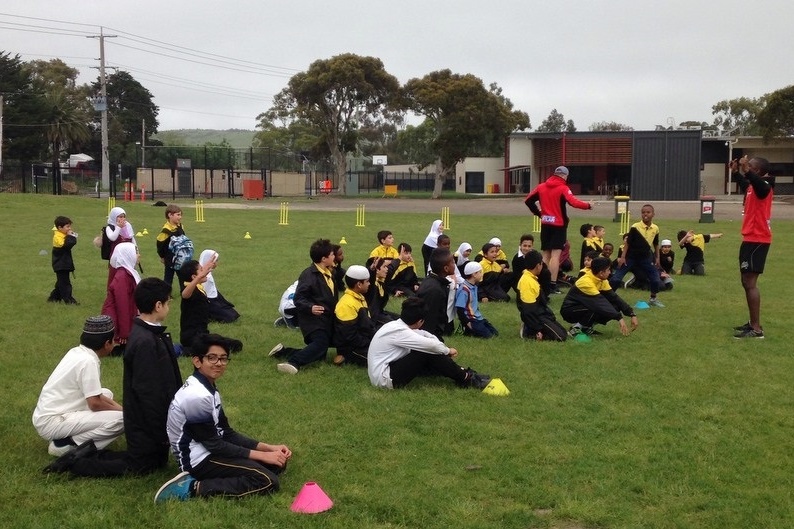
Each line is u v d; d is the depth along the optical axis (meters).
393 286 13.68
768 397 7.59
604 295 10.47
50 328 10.77
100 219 31.03
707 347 9.77
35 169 56.31
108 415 5.81
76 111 83.69
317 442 6.30
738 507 5.13
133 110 101.88
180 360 8.79
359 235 26.95
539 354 9.37
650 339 10.27
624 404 7.37
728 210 42.91
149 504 5.14
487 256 13.53
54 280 15.38
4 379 8.13
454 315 10.41
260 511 5.03
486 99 63.56
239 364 8.84
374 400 7.44
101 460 5.61
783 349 9.66
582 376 8.35
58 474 5.62
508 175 74.62
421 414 7.02
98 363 5.93
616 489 5.40
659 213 40.34
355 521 4.91
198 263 8.97
